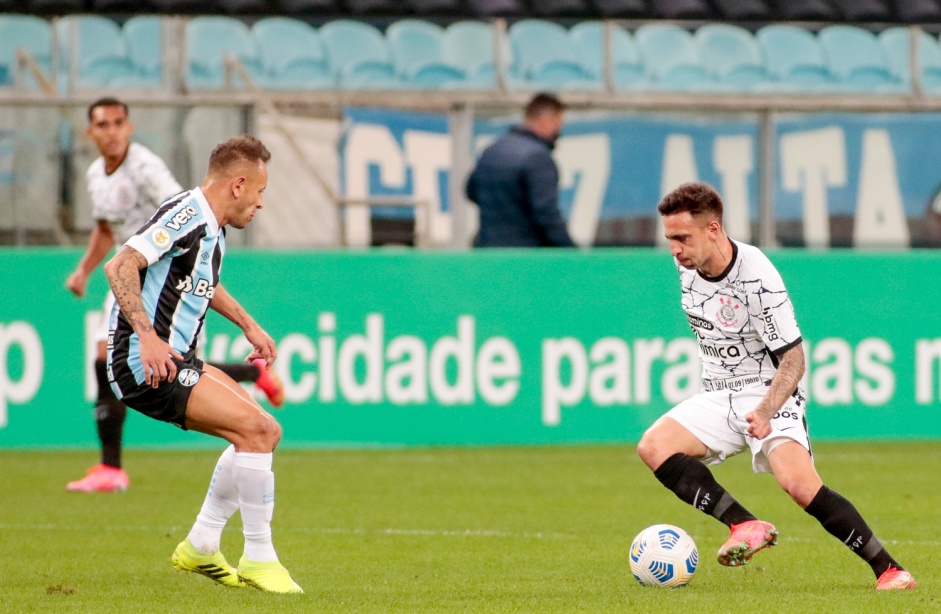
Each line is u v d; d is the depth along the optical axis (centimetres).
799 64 5831
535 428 4162
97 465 3400
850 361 4241
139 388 1845
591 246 5062
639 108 5009
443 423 4125
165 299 1833
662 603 1734
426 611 1684
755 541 1794
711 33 5862
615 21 5275
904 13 5497
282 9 5209
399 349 4097
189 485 3291
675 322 4228
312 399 4047
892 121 5169
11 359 3962
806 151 5162
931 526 2631
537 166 4209
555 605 1727
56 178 4681
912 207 5200
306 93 5256
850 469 3647
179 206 1827
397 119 5203
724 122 5072
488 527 2633
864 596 1778
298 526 2647
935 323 4291
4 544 2394
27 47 5234
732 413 1942
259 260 4016
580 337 4178
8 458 3862
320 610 1694
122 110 2991
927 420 4291
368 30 5766
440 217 5238
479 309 4138
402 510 2878
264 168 1877
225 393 1848
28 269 3956
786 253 4203
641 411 4209
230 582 1911
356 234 5053
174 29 5191
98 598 1814
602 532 2566
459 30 5806
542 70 5712
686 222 1864
